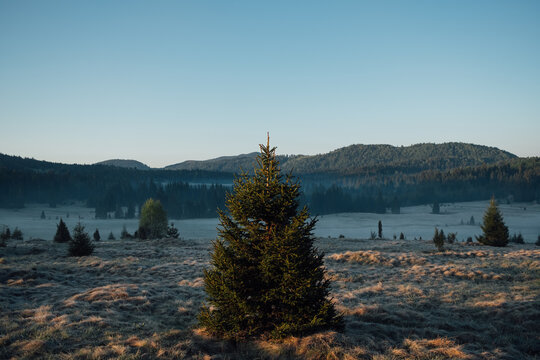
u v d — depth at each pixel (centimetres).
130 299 1488
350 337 1036
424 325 1252
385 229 16412
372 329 1173
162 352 920
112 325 1143
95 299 1475
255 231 1018
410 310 1399
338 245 4512
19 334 1012
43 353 895
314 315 996
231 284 993
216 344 1007
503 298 1541
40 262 2653
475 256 3225
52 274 2067
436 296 1670
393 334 1159
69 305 1339
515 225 16850
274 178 1063
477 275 2228
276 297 982
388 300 1612
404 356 953
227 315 1012
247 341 1021
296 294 947
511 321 1283
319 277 999
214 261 1059
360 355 929
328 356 910
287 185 1049
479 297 1627
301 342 969
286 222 1047
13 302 1423
